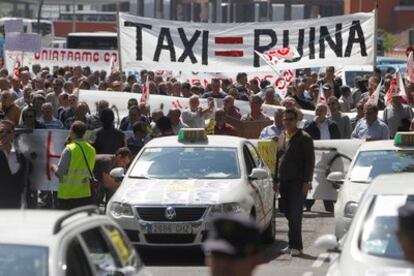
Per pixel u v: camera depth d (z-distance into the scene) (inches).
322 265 1139.3
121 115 1856.5
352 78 2942.9
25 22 5664.4
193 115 1605.6
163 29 1948.8
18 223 599.2
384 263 703.1
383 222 748.0
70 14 7746.1
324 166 1530.5
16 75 2423.7
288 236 1262.3
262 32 1939.0
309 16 7682.1
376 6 1921.8
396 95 1681.8
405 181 810.2
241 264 398.6
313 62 1936.5
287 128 1186.0
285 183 1184.8
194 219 1123.9
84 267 578.2
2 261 558.3
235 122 1588.3
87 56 2817.4
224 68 1942.7
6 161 1146.7
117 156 1306.6
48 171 1427.2
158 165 1205.1
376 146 1242.6
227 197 1138.7
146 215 1128.2
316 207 1657.2
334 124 1584.6
